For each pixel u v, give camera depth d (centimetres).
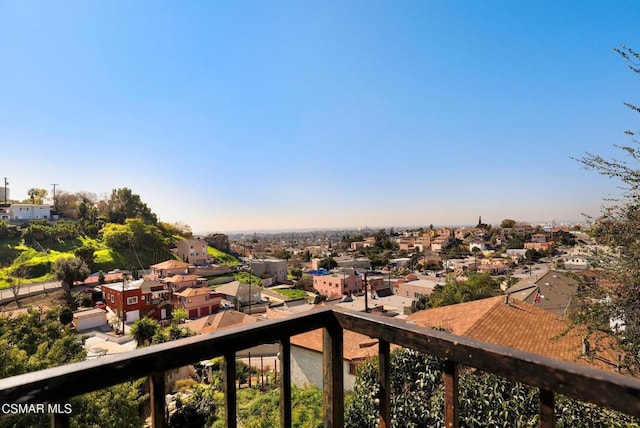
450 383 92
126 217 6562
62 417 72
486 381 384
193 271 4894
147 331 1889
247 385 1276
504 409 358
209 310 3484
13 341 749
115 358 79
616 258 512
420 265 6425
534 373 76
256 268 5747
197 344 90
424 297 2952
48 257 4219
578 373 70
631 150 495
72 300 3231
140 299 3030
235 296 3862
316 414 604
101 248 5066
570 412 354
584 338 564
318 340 1122
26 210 5612
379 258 7550
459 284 2484
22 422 294
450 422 91
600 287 511
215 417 975
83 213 6175
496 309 1102
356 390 508
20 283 3434
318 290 5103
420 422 414
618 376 66
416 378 448
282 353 108
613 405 65
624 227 496
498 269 4853
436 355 93
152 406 84
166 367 85
